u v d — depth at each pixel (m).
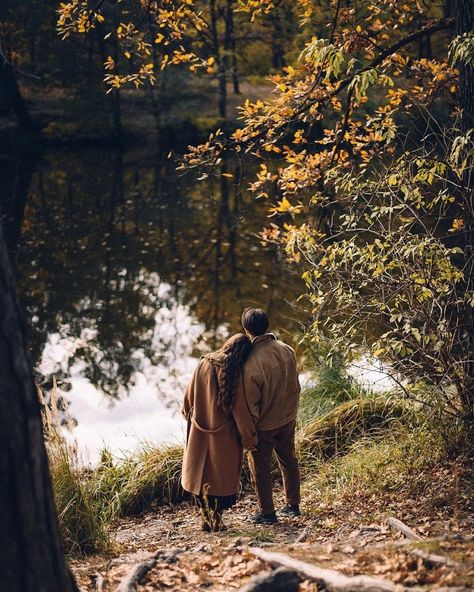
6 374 2.86
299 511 6.38
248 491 7.55
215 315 16.66
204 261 20.55
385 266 6.50
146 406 12.12
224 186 30.42
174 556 4.72
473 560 3.85
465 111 6.73
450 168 6.57
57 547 3.02
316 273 6.74
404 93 8.06
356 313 6.98
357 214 6.80
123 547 6.19
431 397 6.70
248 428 5.89
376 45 8.67
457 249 6.17
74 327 16.27
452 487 5.95
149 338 15.48
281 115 8.26
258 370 5.84
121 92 42.75
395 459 6.78
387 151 7.52
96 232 23.88
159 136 40.59
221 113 42.53
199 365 6.02
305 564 3.93
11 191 29.86
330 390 9.00
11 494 2.87
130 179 32.25
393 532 5.16
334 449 8.02
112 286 18.91
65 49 36.44
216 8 36.69
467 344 6.62
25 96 43.94
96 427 11.12
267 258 20.52
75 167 35.12
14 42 36.78
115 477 7.71
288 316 15.62
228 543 5.45
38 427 2.96
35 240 23.02
